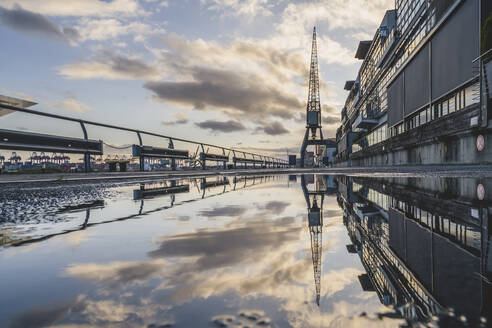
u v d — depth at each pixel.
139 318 1.37
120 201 7.87
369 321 1.29
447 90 23.92
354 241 3.08
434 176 14.70
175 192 10.97
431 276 1.89
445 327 1.21
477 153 20.95
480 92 18.55
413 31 31.94
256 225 4.12
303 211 5.54
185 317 1.38
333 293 1.65
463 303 1.43
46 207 6.66
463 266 2.11
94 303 1.57
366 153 60.66
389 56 42.25
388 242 2.99
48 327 1.27
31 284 1.89
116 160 41.03
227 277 1.99
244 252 2.67
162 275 2.05
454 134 23.48
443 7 23.91
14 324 1.30
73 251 2.78
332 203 6.68
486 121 18.11
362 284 1.79
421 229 3.64
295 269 2.15
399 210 5.33
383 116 48.31
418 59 30.73
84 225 4.27
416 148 33.69
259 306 1.49
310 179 20.06
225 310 1.45
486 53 17.47
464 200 6.21
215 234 3.52
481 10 19.14
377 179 15.41
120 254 2.65
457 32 22.14
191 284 1.86
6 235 3.58
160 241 3.18
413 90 32.41
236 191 10.97
